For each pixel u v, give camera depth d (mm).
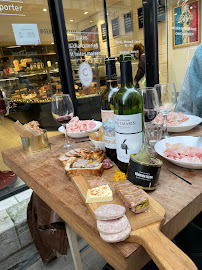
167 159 658
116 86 710
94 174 613
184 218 467
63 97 864
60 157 761
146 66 2486
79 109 2658
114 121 672
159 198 496
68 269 1264
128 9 2262
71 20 1916
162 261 301
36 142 902
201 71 1160
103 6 2078
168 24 2660
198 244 782
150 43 2402
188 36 2559
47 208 1039
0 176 1782
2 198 1536
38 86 3910
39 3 1643
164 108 892
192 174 601
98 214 396
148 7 2256
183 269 286
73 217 479
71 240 962
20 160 824
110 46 2277
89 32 2072
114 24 2219
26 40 1692
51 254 1306
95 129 1004
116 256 359
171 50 2783
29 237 1352
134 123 574
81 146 902
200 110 1257
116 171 607
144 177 515
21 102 4148
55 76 3674
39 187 626
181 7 2498
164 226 413
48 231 1072
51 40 1798
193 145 750
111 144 717
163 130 922
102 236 363
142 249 360
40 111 4004
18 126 892
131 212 431
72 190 573
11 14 1560
